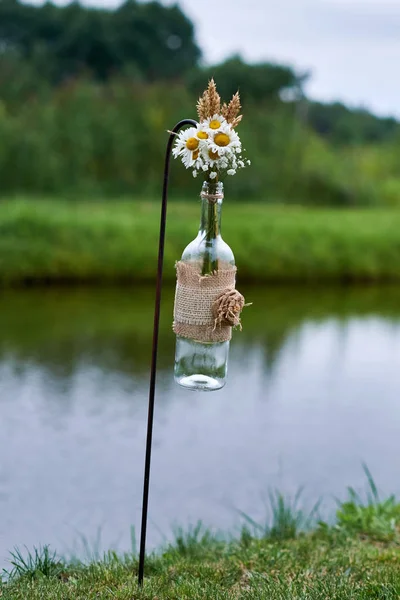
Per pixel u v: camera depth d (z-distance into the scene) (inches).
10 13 1190.9
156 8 1320.1
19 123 626.5
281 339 379.9
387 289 527.2
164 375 311.0
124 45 1273.4
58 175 620.7
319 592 112.3
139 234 494.6
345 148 862.5
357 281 539.5
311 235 548.7
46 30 1205.1
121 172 649.0
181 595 113.3
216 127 96.9
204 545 156.8
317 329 404.2
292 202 703.1
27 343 341.4
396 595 111.6
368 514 166.7
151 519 196.5
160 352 339.3
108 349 339.3
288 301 471.5
